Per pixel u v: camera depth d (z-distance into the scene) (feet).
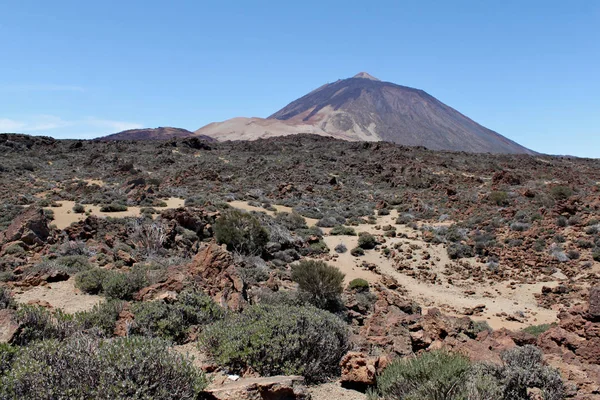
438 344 33.91
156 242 75.31
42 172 188.75
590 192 167.84
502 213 126.62
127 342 18.06
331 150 308.81
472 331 40.19
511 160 292.40
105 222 90.94
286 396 18.79
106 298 40.16
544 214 118.62
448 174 232.12
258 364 22.89
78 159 229.45
